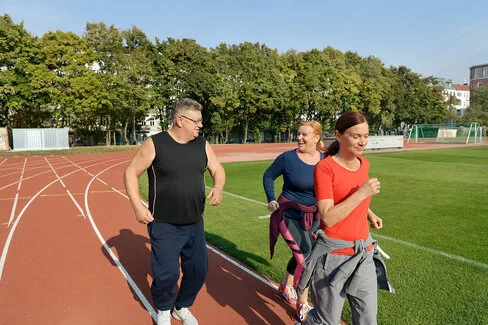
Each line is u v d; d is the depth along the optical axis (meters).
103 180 12.69
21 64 29.23
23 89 29.53
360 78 52.62
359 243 2.06
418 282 3.78
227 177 12.93
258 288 3.84
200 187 2.78
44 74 29.81
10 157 23.69
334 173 2.04
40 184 11.71
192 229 2.83
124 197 9.31
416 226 5.97
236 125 47.09
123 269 4.40
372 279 2.07
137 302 3.55
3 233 5.97
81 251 5.07
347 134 1.97
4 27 28.64
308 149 3.04
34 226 6.41
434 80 63.19
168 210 2.71
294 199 3.04
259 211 7.39
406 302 3.36
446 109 62.00
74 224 6.55
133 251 5.07
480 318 3.05
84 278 4.13
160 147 2.66
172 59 39.25
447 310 3.20
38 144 29.91
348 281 2.06
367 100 51.22
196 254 2.89
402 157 20.44
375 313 2.07
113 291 3.80
